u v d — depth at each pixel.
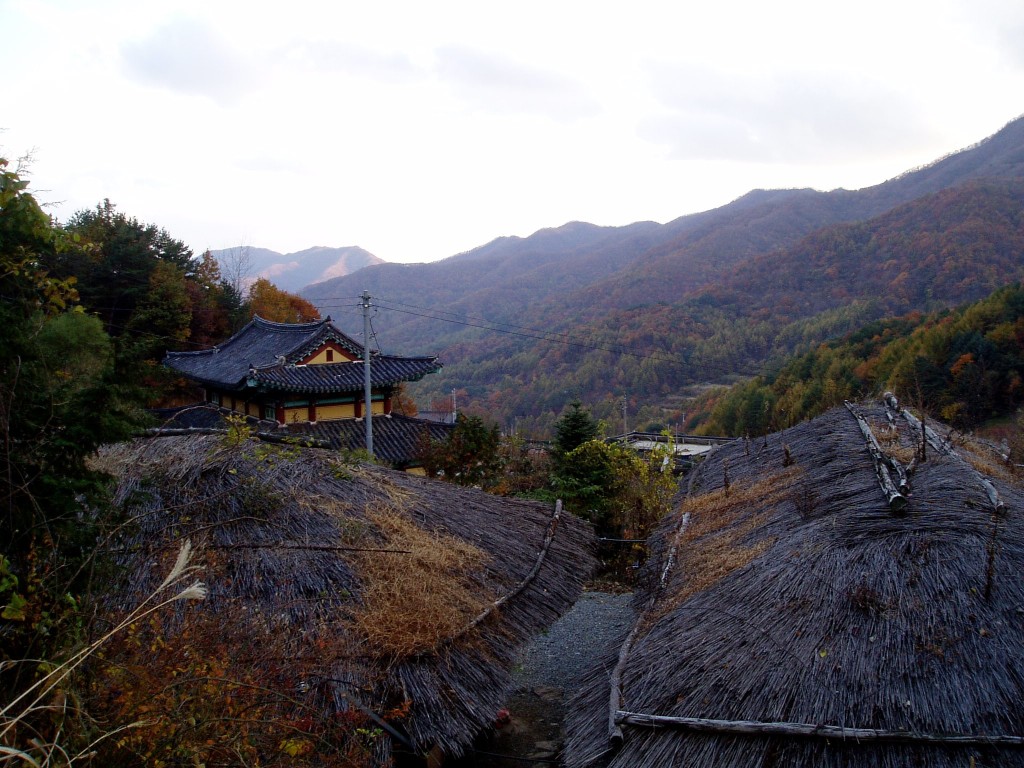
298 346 17.22
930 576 4.36
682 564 6.65
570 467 16.34
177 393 23.02
